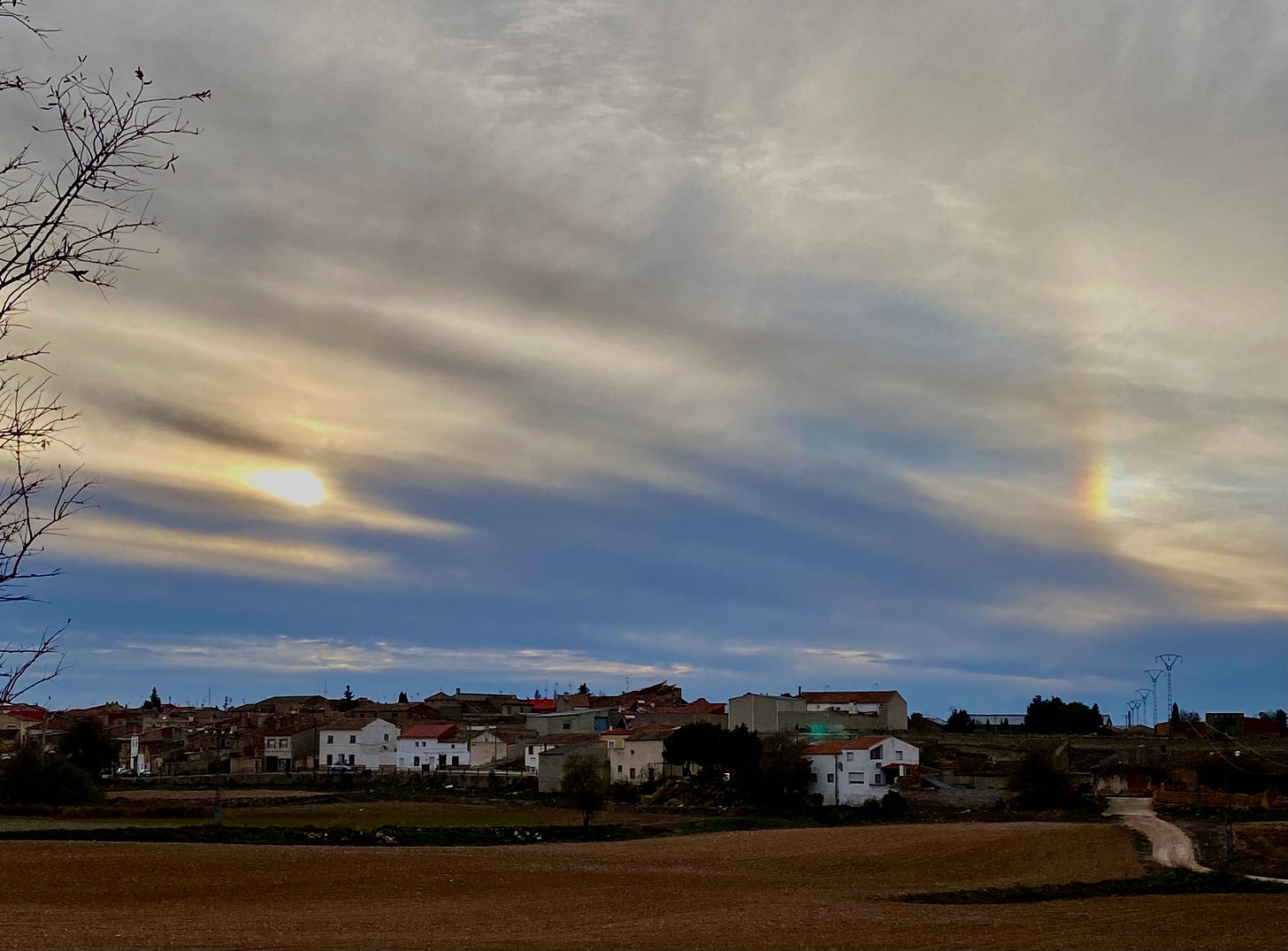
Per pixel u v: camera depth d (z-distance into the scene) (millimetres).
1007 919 48688
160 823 89812
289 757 169500
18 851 64312
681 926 44969
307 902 51719
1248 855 70688
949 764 128875
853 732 152500
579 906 51906
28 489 8523
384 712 193250
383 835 83875
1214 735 150625
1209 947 40438
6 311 8805
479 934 42031
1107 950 39344
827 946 40125
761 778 117062
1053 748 114875
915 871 69312
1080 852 75250
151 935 39781
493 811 112312
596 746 142125
